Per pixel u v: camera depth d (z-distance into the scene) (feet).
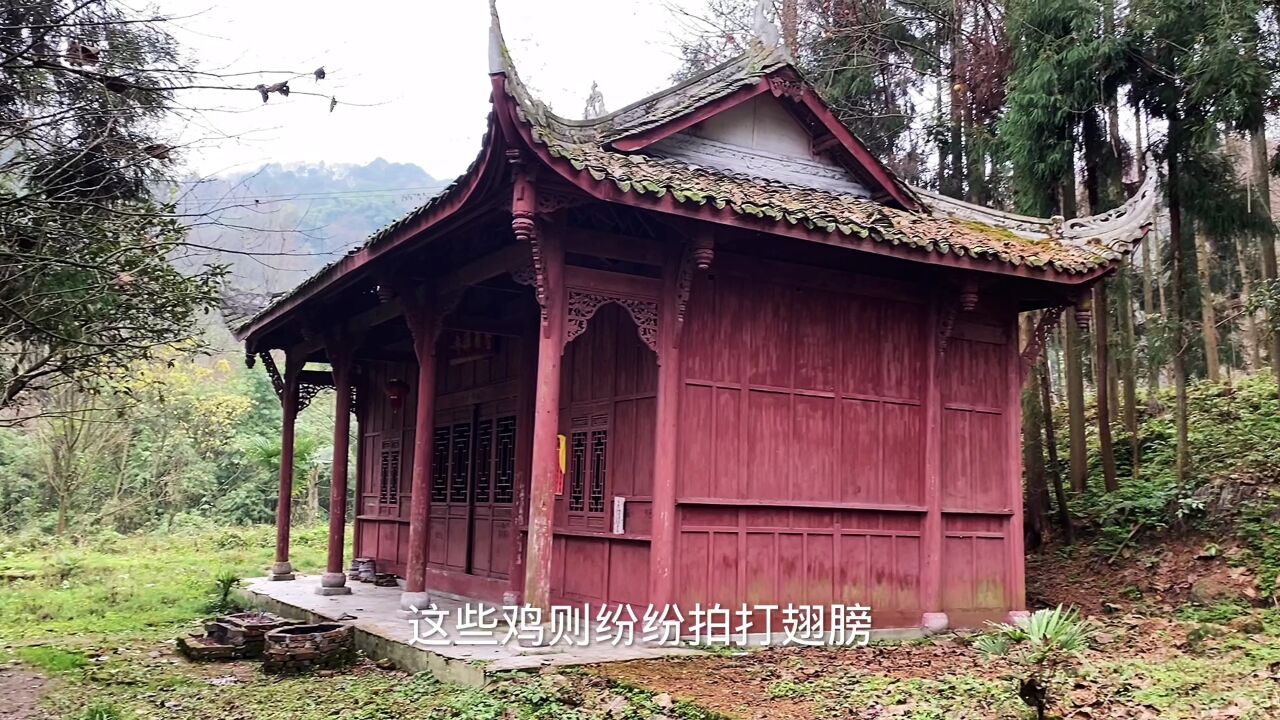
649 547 31.91
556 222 29.71
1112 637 34.09
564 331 30.07
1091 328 63.87
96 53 24.21
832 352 35.06
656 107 35.37
